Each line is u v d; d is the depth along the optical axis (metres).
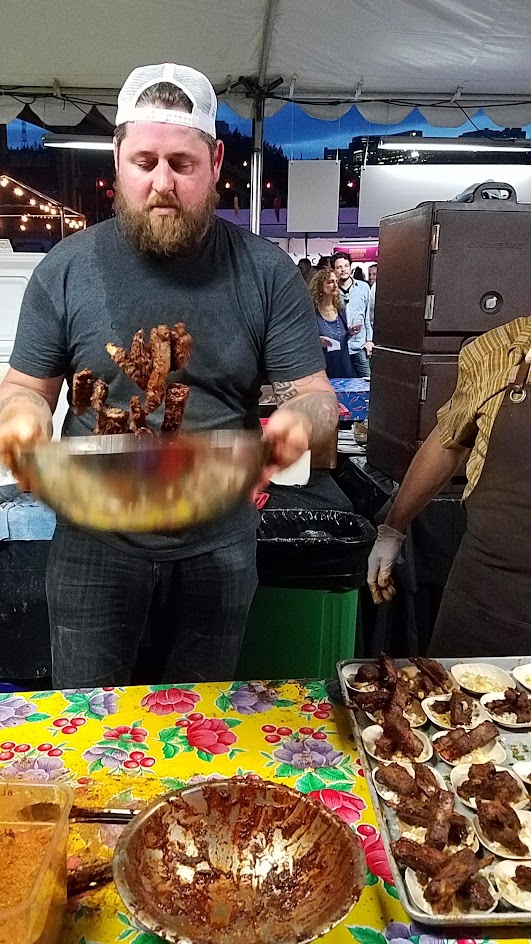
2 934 0.72
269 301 1.72
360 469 3.18
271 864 0.91
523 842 1.01
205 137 1.53
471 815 1.07
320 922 0.76
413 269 2.61
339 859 0.87
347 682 1.37
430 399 2.59
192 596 1.81
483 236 2.46
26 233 4.19
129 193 1.54
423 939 0.87
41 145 4.09
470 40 3.25
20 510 2.49
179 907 0.85
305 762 1.19
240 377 1.74
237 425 1.78
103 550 1.74
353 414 4.28
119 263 1.64
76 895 0.93
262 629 2.34
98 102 3.63
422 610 2.67
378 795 1.08
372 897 0.93
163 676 1.95
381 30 3.17
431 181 4.17
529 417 1.62
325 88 3.72
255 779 0.98
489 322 2.54
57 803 0.90
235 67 3.51
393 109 3.80
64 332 1.70
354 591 2.31
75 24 3.05
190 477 0.87
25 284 2.81
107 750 1.21
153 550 1.73
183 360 1.14
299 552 2.22
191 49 3.31
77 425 1.73
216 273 1.67
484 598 1.73
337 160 4.07
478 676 1.44
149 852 0.88
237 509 0.97
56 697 1.37
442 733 1.24
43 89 3.56
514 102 3.83
